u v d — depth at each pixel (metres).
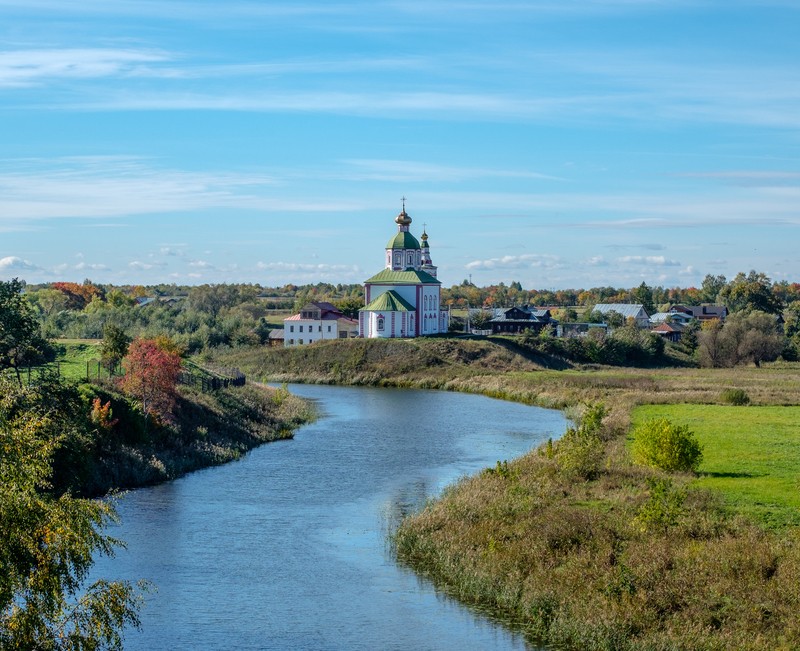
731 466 61.91
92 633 24.48
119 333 85.44
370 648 35.56
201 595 40.81
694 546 40.84
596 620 35.53
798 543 40.53
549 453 63.38
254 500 58.22
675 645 32.94
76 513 25.75
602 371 159.38
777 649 32.22
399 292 180.12
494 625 37.81
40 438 27.69
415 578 43.44
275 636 36.59
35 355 74.38
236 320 196.88
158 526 51.62
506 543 44.75
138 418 67.56
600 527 44.25
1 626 23.53
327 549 47.81
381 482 64.31
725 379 135.25
